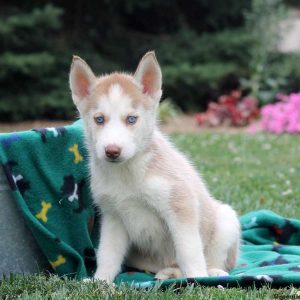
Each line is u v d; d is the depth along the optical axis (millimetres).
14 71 15414
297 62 18062
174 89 18141
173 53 18359
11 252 4516
